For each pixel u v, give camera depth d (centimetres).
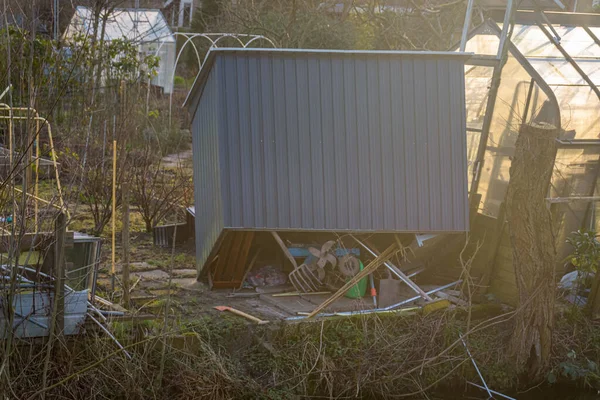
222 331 731
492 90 930
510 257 845
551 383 788
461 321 808
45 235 661
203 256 923
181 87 2931
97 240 711
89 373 647
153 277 956
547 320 776
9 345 593
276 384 695
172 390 665
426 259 911
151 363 678
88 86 1324
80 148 1190
